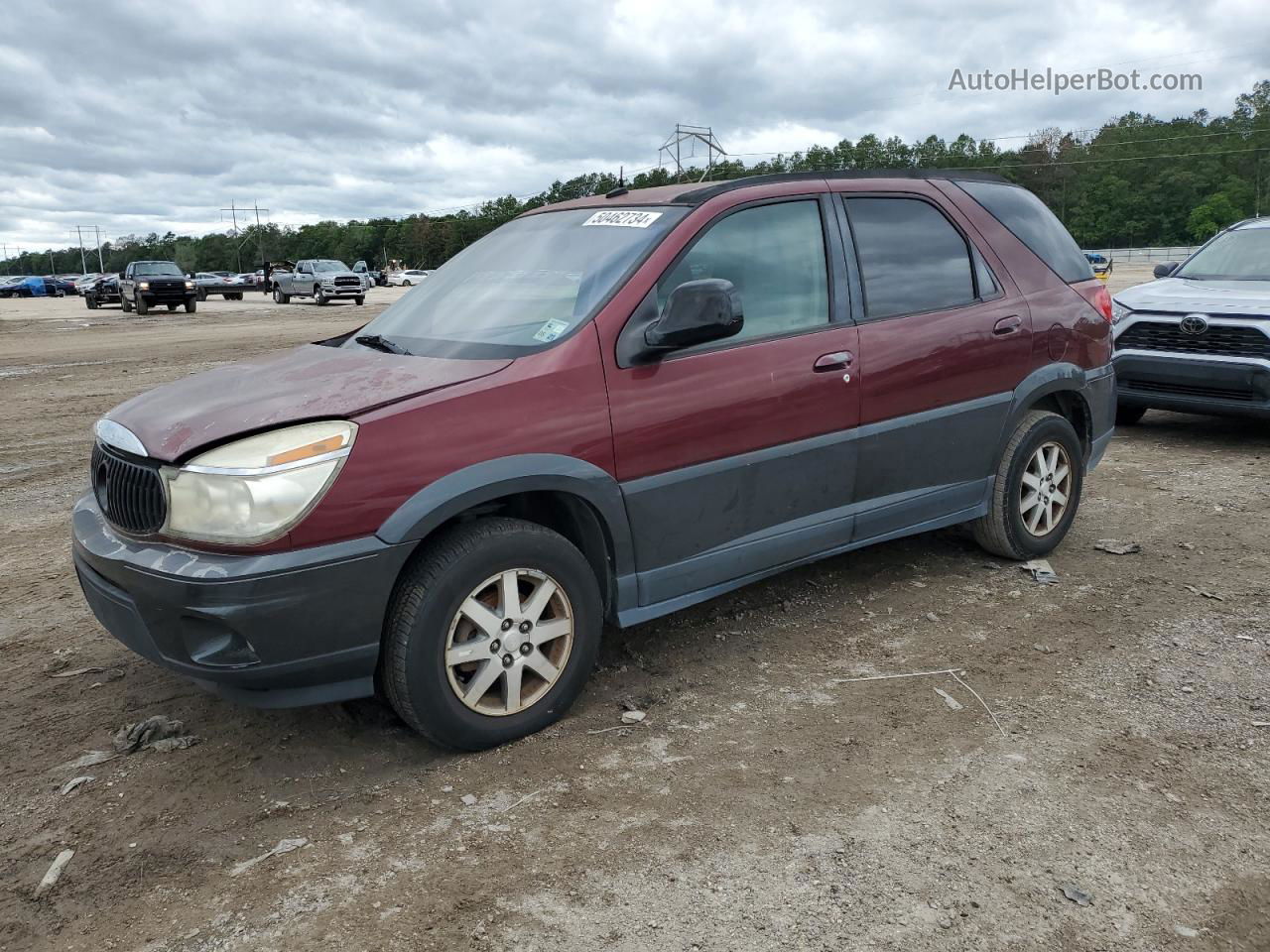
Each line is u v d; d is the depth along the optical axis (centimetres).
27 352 1858
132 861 279
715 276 380
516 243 430
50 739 353
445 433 312
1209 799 297
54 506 691
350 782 319
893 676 386
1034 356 484
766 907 252
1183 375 777
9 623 468
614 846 280
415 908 255
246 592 284
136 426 322
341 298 3909
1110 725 343
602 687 383
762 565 401
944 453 454
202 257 16875
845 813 293
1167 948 237
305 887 266
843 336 409
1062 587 479
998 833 282
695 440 364
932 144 12912
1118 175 12069
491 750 337
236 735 352
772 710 360
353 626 301
